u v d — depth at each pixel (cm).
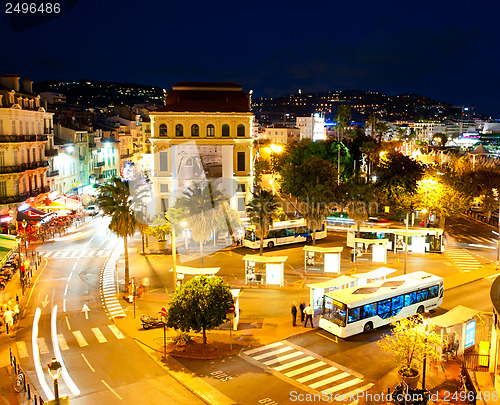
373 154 9506
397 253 5300
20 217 5400
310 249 4419
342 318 2977
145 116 13612
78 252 5281
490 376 2375
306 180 7331
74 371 2517
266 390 2312
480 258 5075
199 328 2666
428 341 2236
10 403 2159
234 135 6900
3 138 5466
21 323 3228
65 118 8938
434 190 5866
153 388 2339
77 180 8288
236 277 4306
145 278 4259
